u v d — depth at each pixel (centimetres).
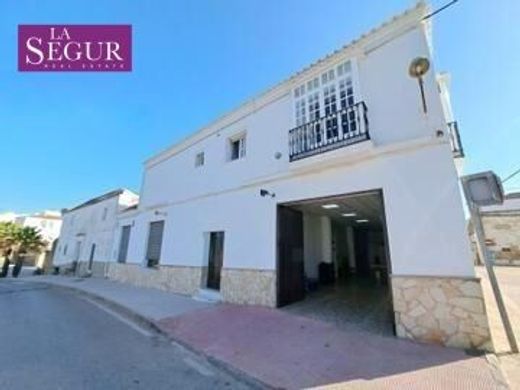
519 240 1630
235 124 991
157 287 1202
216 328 587
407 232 515
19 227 2692
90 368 378
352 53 673
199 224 1047
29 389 307
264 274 757
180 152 1264
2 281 1784
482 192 455
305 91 762
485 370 344
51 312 779
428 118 534
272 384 330
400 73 590
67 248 2452
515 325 523
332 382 329
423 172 520
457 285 451
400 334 486
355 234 1642
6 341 482
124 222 1638
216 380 359
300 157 707
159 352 471
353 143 602
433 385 309
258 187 839
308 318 614
